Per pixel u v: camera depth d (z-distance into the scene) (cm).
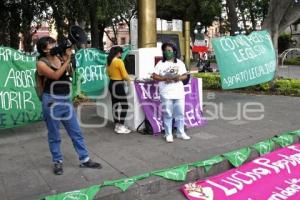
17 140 707
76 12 1462
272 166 555
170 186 499
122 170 539
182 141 674
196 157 588
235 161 561
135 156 597
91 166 548
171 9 3681
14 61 728
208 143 660
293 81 1263
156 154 604
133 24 1201
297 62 3138
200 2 3556
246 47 1012
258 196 477
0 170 550
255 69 1021
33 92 745
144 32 820
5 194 467
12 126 732
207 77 1450
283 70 2580
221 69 983
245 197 474
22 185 493
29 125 818
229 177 521
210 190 486
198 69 2336
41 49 500
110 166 555
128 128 754
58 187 485
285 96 1157
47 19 1546
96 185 475
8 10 1509
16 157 607
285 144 645
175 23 1692
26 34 1568
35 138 718
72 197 440
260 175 528
